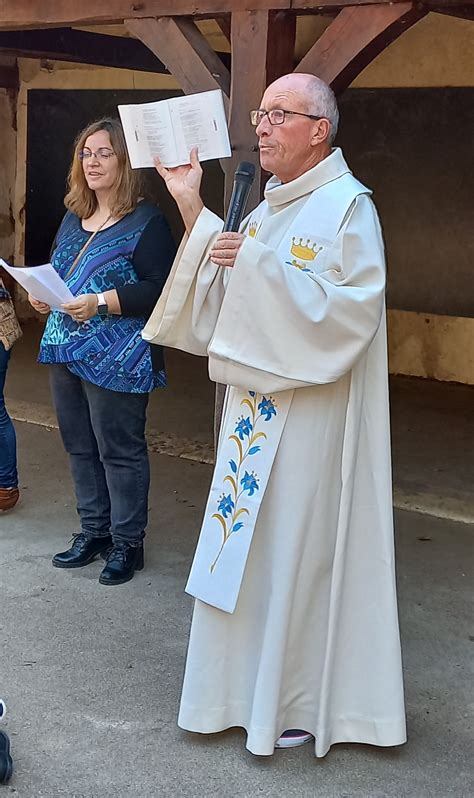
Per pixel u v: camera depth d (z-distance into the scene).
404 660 3.23
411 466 5.48
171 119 2.58
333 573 2.53
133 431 3.64
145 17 3.71
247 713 2.66
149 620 3.47
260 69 3.40
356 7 3.17
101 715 2.85
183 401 6.79
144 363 3.54
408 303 7.74
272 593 2.51
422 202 7.47
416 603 3.68
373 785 2.54
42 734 2.74
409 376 7.84
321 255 2.42
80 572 3.85
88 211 3.60
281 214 2.54
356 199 2.42
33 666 3.12
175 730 2.77
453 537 4.41
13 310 4.27
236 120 3.49
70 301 3.35
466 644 3.36
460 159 7.20
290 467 2.48
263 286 2.36
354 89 7.59
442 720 2.86
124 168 3.48
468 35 6.93
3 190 9.36
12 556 4.00
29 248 9.44
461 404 6.98
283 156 2.47
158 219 3.54
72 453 3.83
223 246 2.38
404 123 7.41
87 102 8.80
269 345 2.39
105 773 2.57
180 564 3.97
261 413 2.51
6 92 9.16
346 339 2.37
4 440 4.39
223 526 2.57
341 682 2.64
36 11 4.05
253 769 2.59
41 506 4.61
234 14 3.43
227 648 2.64
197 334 2.66
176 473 5.19
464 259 7.36
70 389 3.70
